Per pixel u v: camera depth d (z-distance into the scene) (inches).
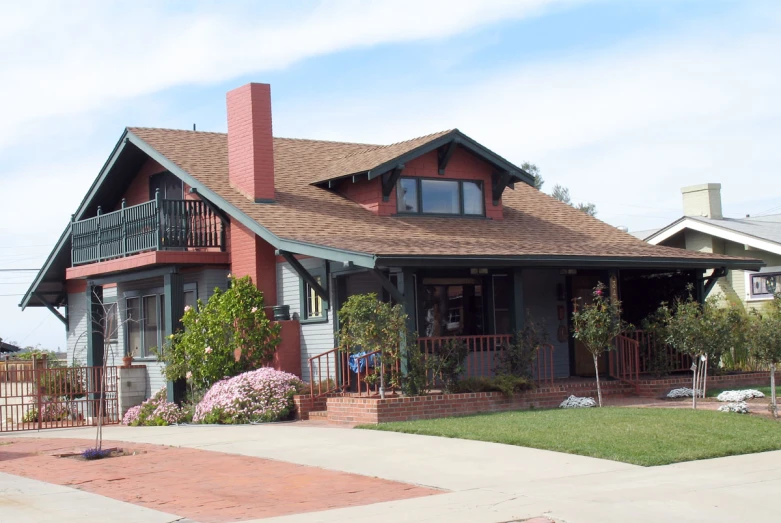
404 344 653.9
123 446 580.1
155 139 935.0
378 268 653.3
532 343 720.3
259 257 811.4
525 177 879.7
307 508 367.9
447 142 836.6
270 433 607.8
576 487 393.7
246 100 836.6
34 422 885.8
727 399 697.0
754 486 392.8
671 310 847.7
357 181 851.4
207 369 776.3
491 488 395.9
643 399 735.7
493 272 807.1
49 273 1095.0
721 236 1029.8
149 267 877.2
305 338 793.6
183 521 348.5
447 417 644.1
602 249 807.1
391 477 427.8
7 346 1752.0
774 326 609.9
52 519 354.9
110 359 1005.2
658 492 381.1
